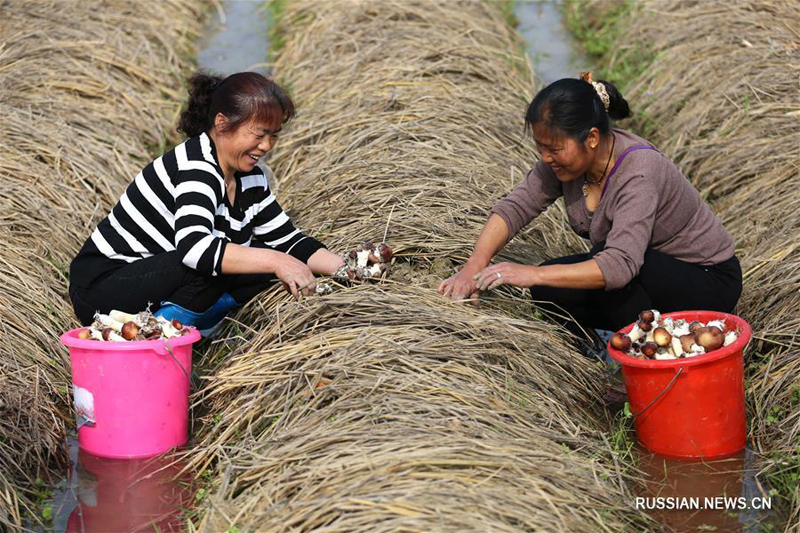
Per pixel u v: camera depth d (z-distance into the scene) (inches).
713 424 138.9
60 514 128.9
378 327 146.4
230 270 149.1
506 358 146.3
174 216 154.3
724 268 153.6
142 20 305.0
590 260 141.8
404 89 248.7
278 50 309.1
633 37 297.9
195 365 165.0
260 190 161.3
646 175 141.7
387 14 295.1
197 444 145.6
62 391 156.2
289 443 127.0
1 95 238.4
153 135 252.2
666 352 139.6
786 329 159.5
